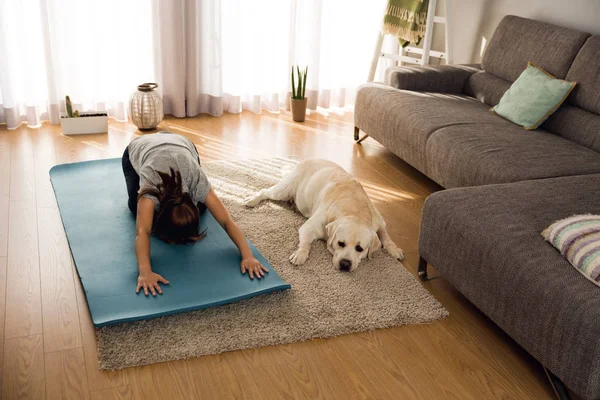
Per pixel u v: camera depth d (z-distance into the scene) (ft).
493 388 6.48
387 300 7.82
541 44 11.63
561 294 6.05
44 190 10.28
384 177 11.98
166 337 6.81
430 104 11.90
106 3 13.11
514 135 10.44
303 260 8.50
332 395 6.23
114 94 13.96
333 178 9.42
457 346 7.13
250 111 15.51
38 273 7.95
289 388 6.28
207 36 14.25
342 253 8.32
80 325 7.02
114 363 6.38
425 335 7.29
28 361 6.40
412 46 16.22
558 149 9.86
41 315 7.14
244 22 14.55
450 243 7.63
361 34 16.01
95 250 8.19
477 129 10.61
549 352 6.19
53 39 12.77
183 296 7.23
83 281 7.43
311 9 15.02
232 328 7.05
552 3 12.44
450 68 13.35
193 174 8.05
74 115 12.98
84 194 9.93
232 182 10.96
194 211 7.73
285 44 15.26
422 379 6.55
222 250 8.36
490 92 12.53
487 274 7.02
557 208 7.56
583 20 11.74
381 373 6.59
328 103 16.20
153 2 13.46
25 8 12.61
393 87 13.02
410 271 8.68
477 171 9.42
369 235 8.41
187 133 13.60
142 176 7.91
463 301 8.05
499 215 7.38
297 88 15.15
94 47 13.25
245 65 15.07
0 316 7.08
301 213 9.93
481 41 14.46
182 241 7.86
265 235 9.16
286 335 6.99
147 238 7.59
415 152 11.22
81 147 12.28
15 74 12.98
